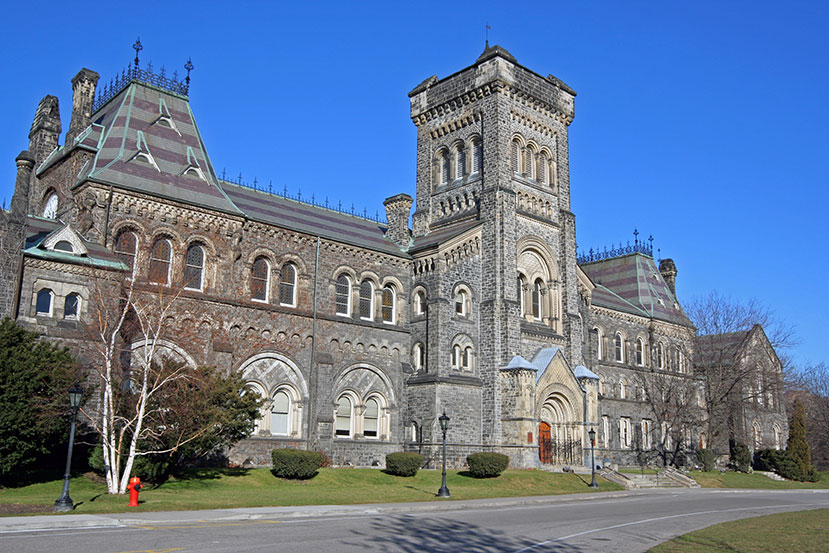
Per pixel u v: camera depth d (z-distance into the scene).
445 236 56.75
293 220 51.00
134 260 40.91
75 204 40.75
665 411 70.62
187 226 43.19
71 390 26.84
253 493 33.41
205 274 43.69
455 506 31.92
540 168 60.03
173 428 33.19
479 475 45.31
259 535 20.39
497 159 55.84
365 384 50.88
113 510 25.48
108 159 42.81
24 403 29.34
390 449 51.09
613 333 73.69
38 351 30.81
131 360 36.84
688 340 80.88
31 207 47.53
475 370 53.22
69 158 44.06
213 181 46.97
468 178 58.38
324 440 47.19
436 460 49.25
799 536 23.00
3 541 18.25
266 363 45.81
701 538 22.16
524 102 59.09
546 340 55.84
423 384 51.19
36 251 35.16
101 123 47.50
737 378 71.69
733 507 36.34
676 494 45.72
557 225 59.91
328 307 49.84
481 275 54.72
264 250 47.19
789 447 72.50
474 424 51.59
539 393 52.06
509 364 51.72
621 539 21.94
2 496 28.55
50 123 49.22
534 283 57.62
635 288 81.31
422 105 62.78
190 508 26.98
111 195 40.25
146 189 41.66
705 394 76.69
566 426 54.50
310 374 47.69
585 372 57.09
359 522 24.66
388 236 58.41
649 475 56.69
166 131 46.97
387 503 32.09
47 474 33.50
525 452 49.66
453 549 18.73
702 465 68.62
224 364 42.09
